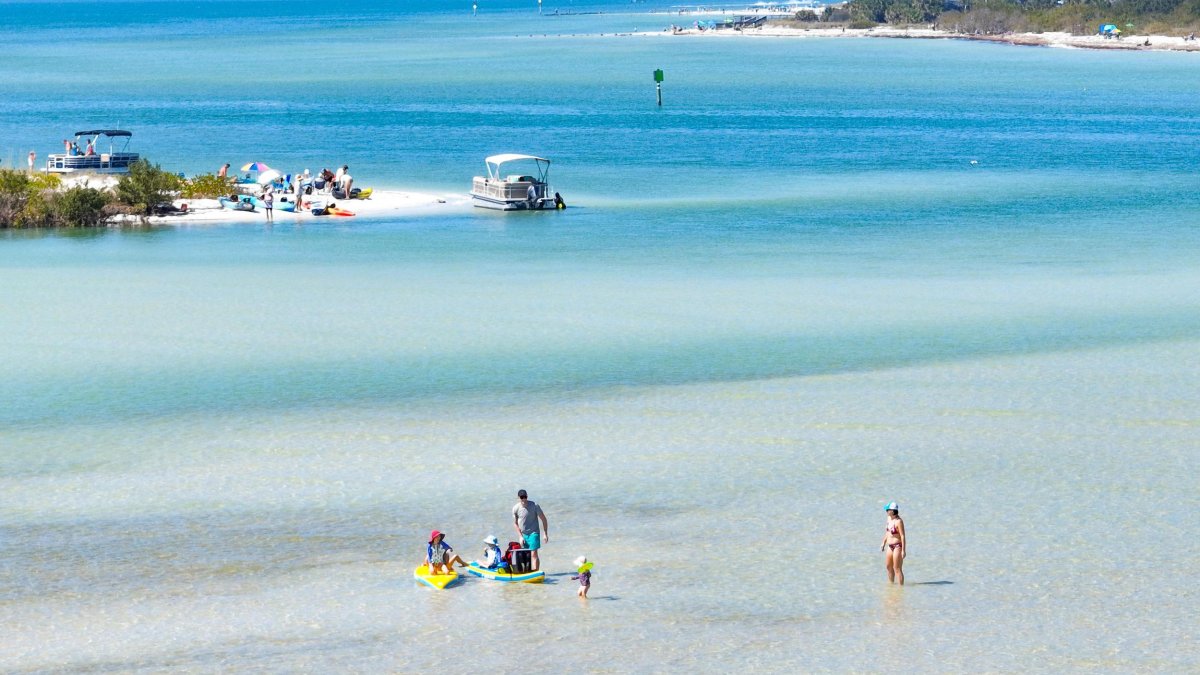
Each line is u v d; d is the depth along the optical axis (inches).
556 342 6087.6
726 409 5034.5
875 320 6535.4
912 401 5137.8
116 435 4736.7
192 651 3088.1
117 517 3937.0
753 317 6589.6
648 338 6166.3
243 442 4655.5
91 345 6033.5
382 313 6678.2
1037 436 4714.6
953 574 3538.4
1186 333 6235.2
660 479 4274.1
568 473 4328.3
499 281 7509.8
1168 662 3038.9
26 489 4180.6
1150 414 4960.6
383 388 5334.6
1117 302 6958.7
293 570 3553.2
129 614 3282.5
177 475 4313.5
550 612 3307.1
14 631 3184.1
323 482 4242.1
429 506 4030.5
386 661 3051.2
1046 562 3612.2
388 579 3499.0
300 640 3149.6
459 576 3523.6
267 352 5915.4
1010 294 7170.3
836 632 3193.9
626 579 3506.4
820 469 4372.5
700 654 3083.2
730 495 4128.9
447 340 6127.0
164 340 6127.0
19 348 5974.4
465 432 4761.3
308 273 7746.1
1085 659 3056.1
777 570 3563.0
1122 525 3870.6
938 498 4106.8
